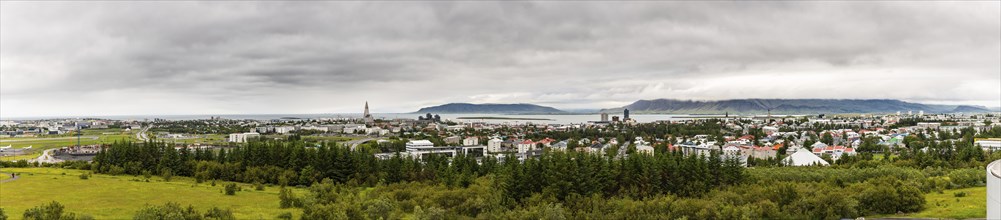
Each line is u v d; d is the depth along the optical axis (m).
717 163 165.88
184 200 149.75
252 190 174.88
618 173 159.62
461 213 137.88
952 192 150.62
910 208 129.75
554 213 123.69
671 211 128.25
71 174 199.50
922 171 191.12
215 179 199.88
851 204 127.25
